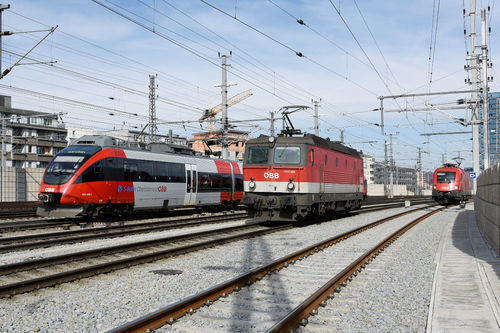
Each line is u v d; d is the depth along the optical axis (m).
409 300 7.12
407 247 13.25
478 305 6.55
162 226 17.34
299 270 9.47
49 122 70.62
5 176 33.88
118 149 19.84
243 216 23.59
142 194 20.83
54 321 6.02
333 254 11.76
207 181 25.69
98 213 18.95
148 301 6.99
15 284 7.30
